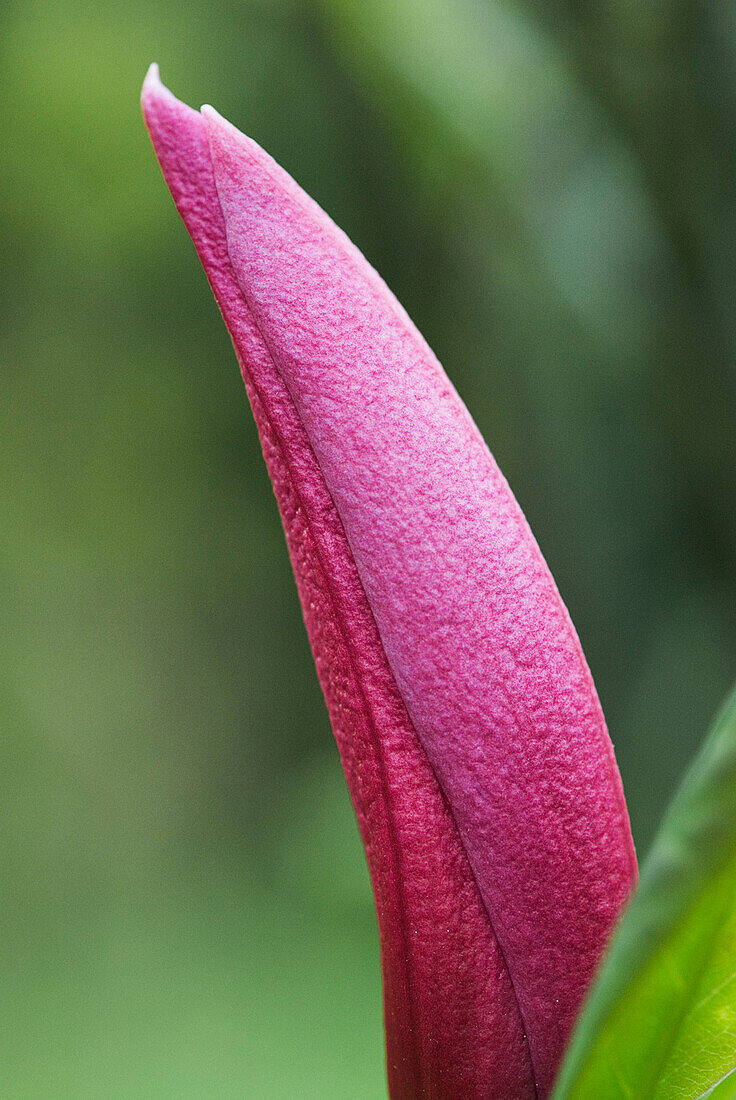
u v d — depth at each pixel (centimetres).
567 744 26
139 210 242
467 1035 27
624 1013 24
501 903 27
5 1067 142
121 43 210
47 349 264
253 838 235
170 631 266
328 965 149
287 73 174
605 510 121
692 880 23
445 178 119
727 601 118
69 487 269
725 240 105
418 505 26
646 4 104
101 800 243
